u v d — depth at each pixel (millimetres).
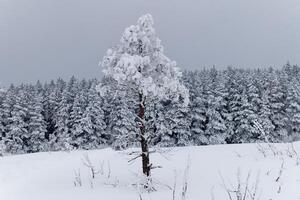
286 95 66125
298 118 63094
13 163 18938
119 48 12328
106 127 69188
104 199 10164
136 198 10180
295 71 94688
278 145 16016
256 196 9578
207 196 9984
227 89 64438
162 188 11336
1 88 43156
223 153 15242
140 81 11711
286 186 9961
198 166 13414
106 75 12227
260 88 66000
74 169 14312
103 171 13945
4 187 12445
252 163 12680
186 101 12469
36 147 66188
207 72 81500
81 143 64938
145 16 12195
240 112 59406
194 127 61594
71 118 68625
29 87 90375
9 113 67688
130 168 14133
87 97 69125
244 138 59281
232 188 10398
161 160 15039
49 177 13281
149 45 12195
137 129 12164
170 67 12367
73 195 10648
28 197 10742
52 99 76188
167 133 55375
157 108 51156
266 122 58281
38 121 68125
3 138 63844
